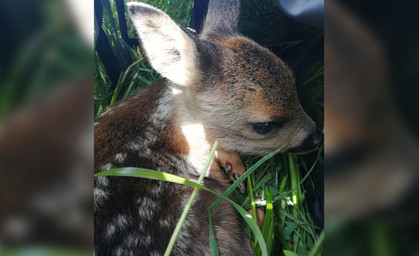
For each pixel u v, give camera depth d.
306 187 0.27
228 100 0.26
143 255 0.27
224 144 0.27
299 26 0.26
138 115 0.29
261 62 0.26
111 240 0.27
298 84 0.26
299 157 0.27
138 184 0.27
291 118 0.26
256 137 0.27
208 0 0.28
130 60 0.30
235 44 0.26
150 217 0.27
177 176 0.25
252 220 0.23
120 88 0.29
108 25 0.29
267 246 0.25
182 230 0.27
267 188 0.27
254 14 0.27
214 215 0.27
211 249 0.25
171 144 0.28
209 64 0.26
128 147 0.28
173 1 0.29
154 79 0.29
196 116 0.27
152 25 0.25
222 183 0.28
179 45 0.25
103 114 0.29
